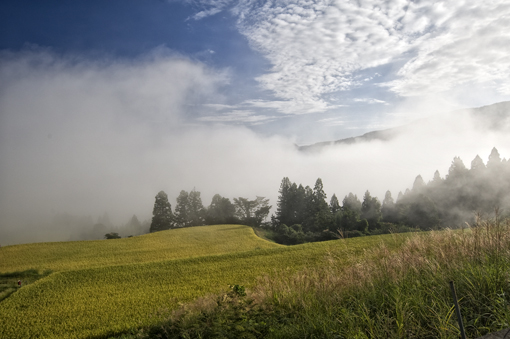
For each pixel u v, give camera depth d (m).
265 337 5.18
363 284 5.86
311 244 42.19
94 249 59.50
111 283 31.86
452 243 6.71
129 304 24.08
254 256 38.66
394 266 6.24
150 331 8.60
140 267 37.59
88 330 19.27
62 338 18.56
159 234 73.81
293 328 4.91
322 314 5.06
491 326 3.69
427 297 4.64
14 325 21.47
